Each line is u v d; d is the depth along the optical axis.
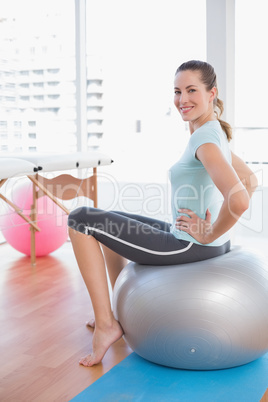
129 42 3.84
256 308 1.80
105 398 1.69
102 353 1.94
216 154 1.72
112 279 2.27
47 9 3.97
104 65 3.96
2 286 2.99
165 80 3.75
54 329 2.32
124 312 1.89
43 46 3.98
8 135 3.94
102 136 4.07
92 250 1.95
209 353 1.80
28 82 3.98
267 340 1.85
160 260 1.92
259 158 3.41
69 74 4.05
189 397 1.69
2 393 1.74
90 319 2.40
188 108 1.88
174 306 1.77
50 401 1.68
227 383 1.78
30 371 1.90
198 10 3.56
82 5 3.96
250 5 3.27
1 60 3.87
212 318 1.75
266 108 3.33
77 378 1.84
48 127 4.07
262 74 3.30
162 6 3.67
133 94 3.89
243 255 1.97
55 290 2.91
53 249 3.64
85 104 4.08
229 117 3.30
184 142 3.77
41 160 3.07
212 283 1.79
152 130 3.87
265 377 1.83
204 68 1.87
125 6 3.82
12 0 3.87
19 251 3.66
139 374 1.86
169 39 3.68
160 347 1.82
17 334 2.26
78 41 3.99
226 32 3.22
